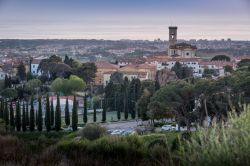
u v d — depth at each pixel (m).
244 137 5.20
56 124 66.75
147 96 74.25
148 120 73.19
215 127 5.54
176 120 60.41
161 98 56.78
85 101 77.94
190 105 54.59
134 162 10.16
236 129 5.35
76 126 66.62
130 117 88.38
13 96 108.19
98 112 96.56
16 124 67.56
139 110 76.50
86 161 10.12
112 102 99.44
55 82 117.12
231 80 48.00
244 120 5.41
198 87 50.97
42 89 123.38
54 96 108.88
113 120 84.62
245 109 5.59
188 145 5.66
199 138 5.74
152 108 60.81
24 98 110.38
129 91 94.06
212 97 47.59
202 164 5.25
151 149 10.66
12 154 10.55
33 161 9.67
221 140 5.44
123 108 92.75
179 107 55.56
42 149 12.32
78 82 117.81
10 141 12.99
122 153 11.12
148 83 96.69
